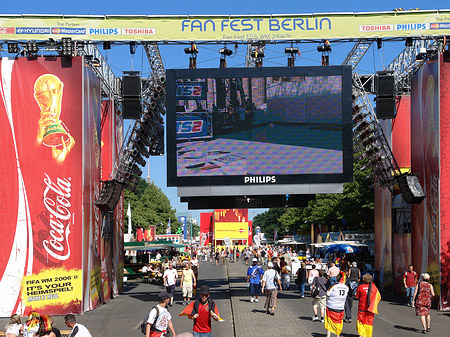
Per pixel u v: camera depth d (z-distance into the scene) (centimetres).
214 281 4156
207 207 2756
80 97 2434
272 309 2192
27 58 2450
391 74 2678
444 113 2464
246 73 2620
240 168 2612
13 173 2403
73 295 2366
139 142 2966
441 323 2014
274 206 2759
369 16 2570
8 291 2356
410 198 2553
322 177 2605
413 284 2552
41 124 2423
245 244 9025
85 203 2439
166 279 2650
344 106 2611
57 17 2523
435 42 2639
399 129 3120
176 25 2561
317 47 2598
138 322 2144
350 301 2023
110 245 3014
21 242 2377
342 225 6231
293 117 2617
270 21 2570
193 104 2623
